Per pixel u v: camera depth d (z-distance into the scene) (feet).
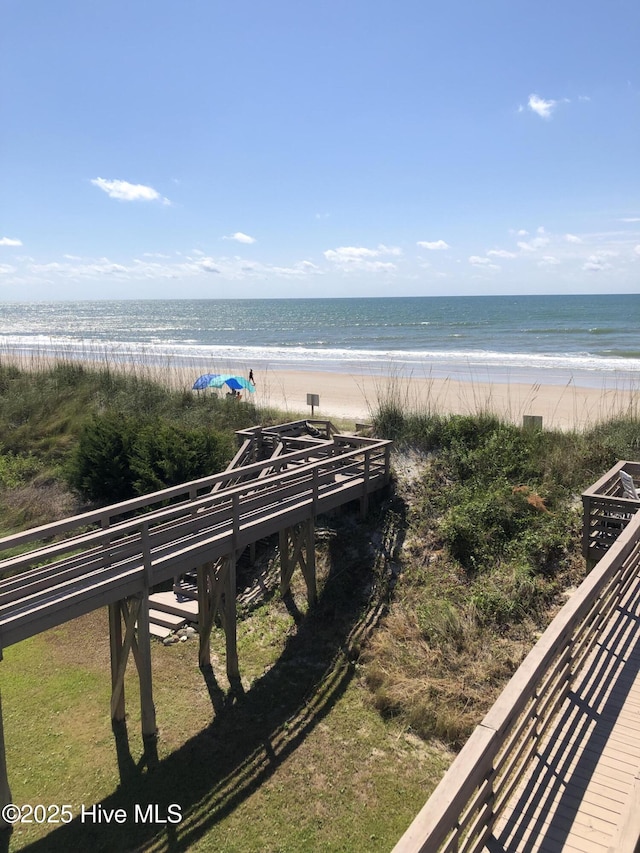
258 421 54.13
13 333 232.12
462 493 36.24
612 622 20.95
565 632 14.25
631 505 27.81
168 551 25.13
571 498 34.60
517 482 36.60
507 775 13.02
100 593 22.00
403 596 31.22
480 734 10.41
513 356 119.65
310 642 29.78
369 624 30.17
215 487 40.45
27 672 28.40
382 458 38.37
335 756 22.76
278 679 27.45
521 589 29.12
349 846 18.98
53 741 23.95
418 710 24.13
